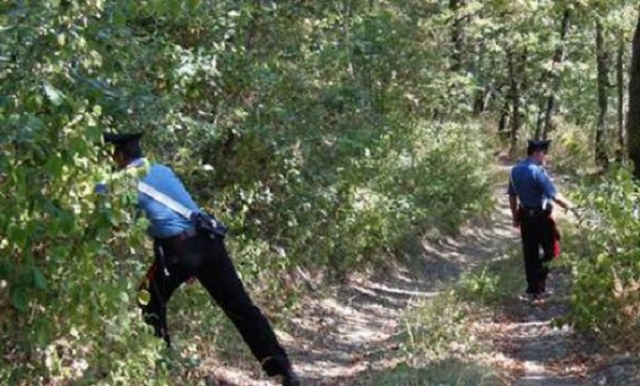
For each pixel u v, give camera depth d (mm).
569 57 37344
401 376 7477
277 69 9820
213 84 8344
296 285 11453
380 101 15688
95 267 5309
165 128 7191
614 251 9266
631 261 8781
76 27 4988
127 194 4852
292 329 10031
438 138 21516
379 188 15195
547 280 13281
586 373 8055
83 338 5242
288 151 10297
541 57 37656
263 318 6758
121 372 5395
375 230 14203
